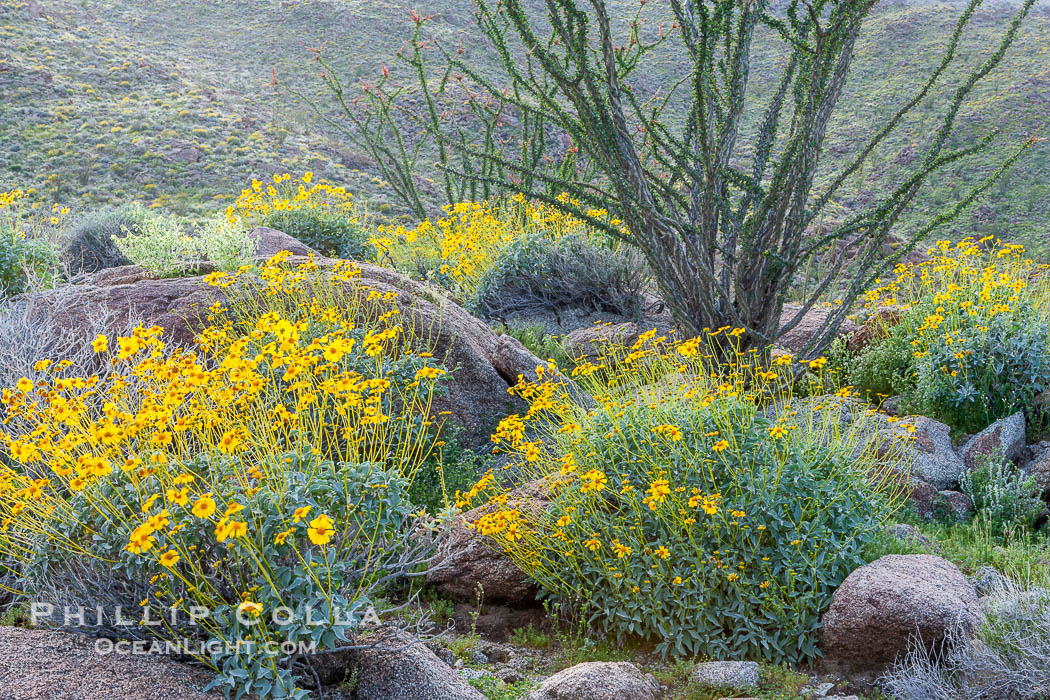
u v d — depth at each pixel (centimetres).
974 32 6300
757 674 347
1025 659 301
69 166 2967
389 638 334
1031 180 4147
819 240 655
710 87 639
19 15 4462
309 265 587
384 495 314
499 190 1295
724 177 649
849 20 564
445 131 3497
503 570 413
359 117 4222
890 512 448
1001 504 524
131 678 272
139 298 620
